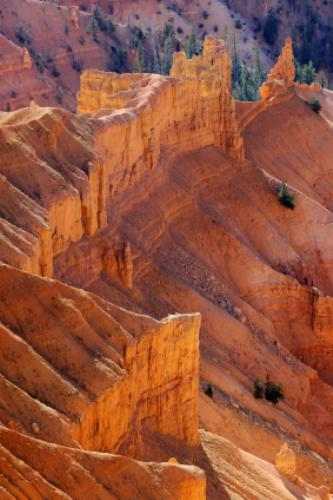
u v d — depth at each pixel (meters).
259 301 137.62
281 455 89.06
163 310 108.19
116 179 117.00
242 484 79.00
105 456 57.09
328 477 103.69
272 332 129.75
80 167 100.88
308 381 124.06
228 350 116.00
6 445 53.31
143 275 112.31
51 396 60.72
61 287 67.31
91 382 63.62
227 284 132.88
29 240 81.25
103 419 63.88
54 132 99.44
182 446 76.50
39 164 93.38
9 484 51.06
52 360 63.34
